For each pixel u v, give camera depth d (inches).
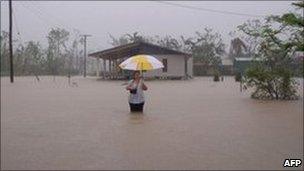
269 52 930.1
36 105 826.2
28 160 357.1
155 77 2188.7
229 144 418.3
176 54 2194.9
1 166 338.3
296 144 417.1
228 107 767.7
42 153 383.2
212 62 3095.5
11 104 849.5
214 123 562.9
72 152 385.7
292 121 576.7
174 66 2198.6
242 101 884.6
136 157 364.2
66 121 592.7
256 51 949.2
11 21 1899.6
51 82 1865.2
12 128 528.4
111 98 984.9
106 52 2164.1
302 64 987.3
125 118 621.6
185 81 1943.9
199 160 352.5
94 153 381.1
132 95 695.1
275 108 741.9
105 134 480.1
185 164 339.9
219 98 967.0
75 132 495.5
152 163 343.6
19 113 692.7
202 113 679.1
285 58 930.1
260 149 394.3
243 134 474.6
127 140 442.0
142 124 557.3
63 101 916.0
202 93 1130.0
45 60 3526.1
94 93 1152.8
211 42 3233.3
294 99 922.1
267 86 938.7
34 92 1211.2
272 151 385.1
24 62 3358.8
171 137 458.0
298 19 850.1
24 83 1774.1
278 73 924.6
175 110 724.7
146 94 1098.7
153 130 506.0
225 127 526.6
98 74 2751.0
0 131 505.4
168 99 945.5
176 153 378.6
